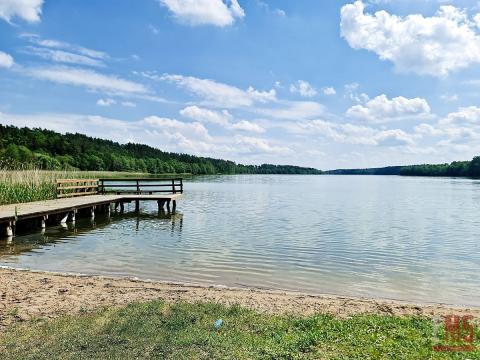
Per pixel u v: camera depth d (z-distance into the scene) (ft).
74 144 347.36
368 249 51.62
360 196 157.28
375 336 19.72
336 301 27.55
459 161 520.83
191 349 18.06
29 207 67.05
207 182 285.64
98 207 91.09
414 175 636.48
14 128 341.00
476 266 43.01
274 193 170.09
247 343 18.76
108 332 20.07
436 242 57.16
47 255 44.83
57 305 24.91
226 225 71.41
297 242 55.62
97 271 38.04
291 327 21.15
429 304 29.81
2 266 39.19
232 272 38.93
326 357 17.34
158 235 59.82
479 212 98.22
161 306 24.44
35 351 17.85
